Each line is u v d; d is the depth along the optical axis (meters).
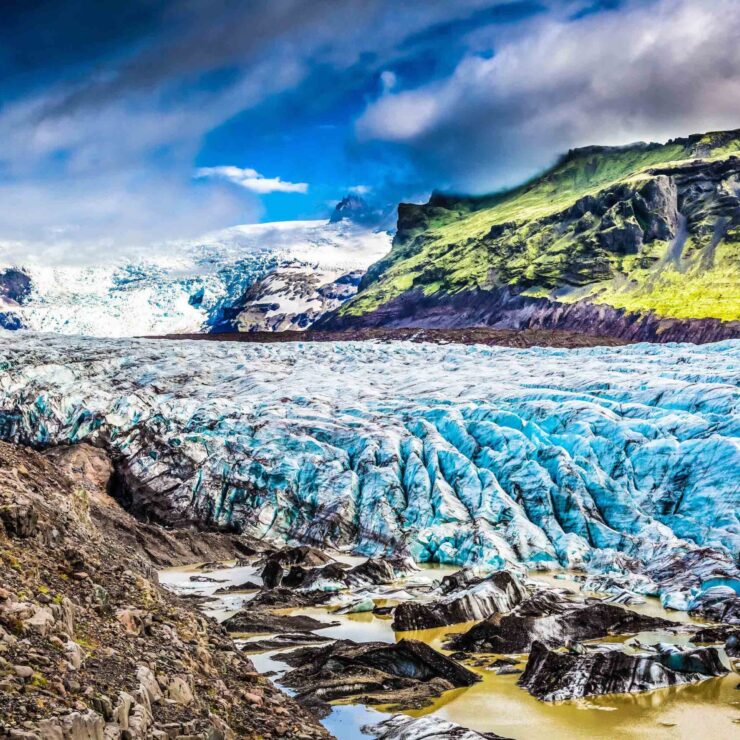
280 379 98.25
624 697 29.94
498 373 91.12
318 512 65.56
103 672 17.05
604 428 67.06
